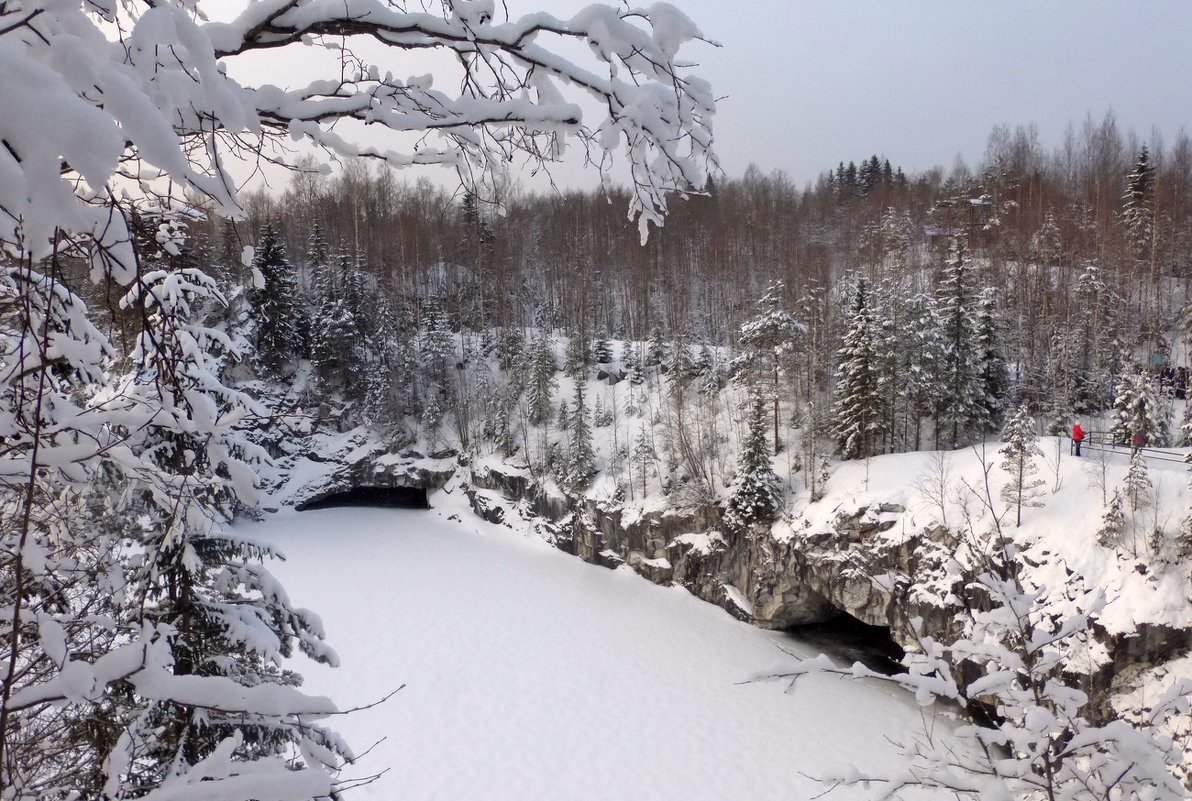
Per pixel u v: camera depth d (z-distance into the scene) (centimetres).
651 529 3556
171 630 410
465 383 5281
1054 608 2002
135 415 293
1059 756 436
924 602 2325
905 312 3247
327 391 5150
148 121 162
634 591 3453
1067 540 2095
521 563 3875
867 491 2753
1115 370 3441
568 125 312
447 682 2586
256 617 753
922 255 5862
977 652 484
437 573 3706
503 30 277
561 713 2378
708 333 5462
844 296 4003
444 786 2031
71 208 155
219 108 195
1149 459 2303
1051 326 3672
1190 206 5253
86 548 452
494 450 4803
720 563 3228
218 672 716
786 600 2934
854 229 6675
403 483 4984
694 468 3422
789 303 4719
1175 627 1794
